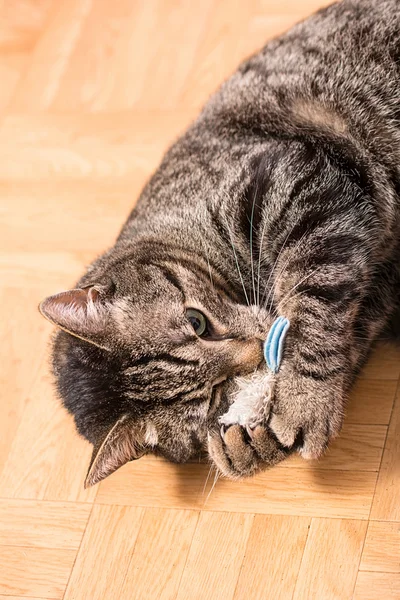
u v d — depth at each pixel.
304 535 0.89
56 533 0.94
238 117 0.99
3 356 1.04
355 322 0.93
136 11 1.23
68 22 1.24
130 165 1.12
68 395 0.92
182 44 1.19
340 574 0.87
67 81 1.20
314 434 0.88
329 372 0.89
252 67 1.01
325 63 0.97
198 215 0.95
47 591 0.92
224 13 1.20
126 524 0.93
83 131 1.15
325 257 0.91
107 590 0.91
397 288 0.96
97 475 0.88
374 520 0.88
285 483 0.91
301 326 0.90
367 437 0.92
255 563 0.89
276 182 0.93
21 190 1.13
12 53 1.24
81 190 1.12
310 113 0.97
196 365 0.90
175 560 0.91
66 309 0.89
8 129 1.18
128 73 1.18
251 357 0.90
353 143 0.95
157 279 0.92
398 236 0.95
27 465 0.98
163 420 0.90
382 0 0.97
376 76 0.95
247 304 0.94
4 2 1.28
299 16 1.17
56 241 1.09
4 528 0.95
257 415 0.88
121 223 1.08
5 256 1.10
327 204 0.92
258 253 0.93
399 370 0.94
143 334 0.90
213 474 0.93
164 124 1.14
